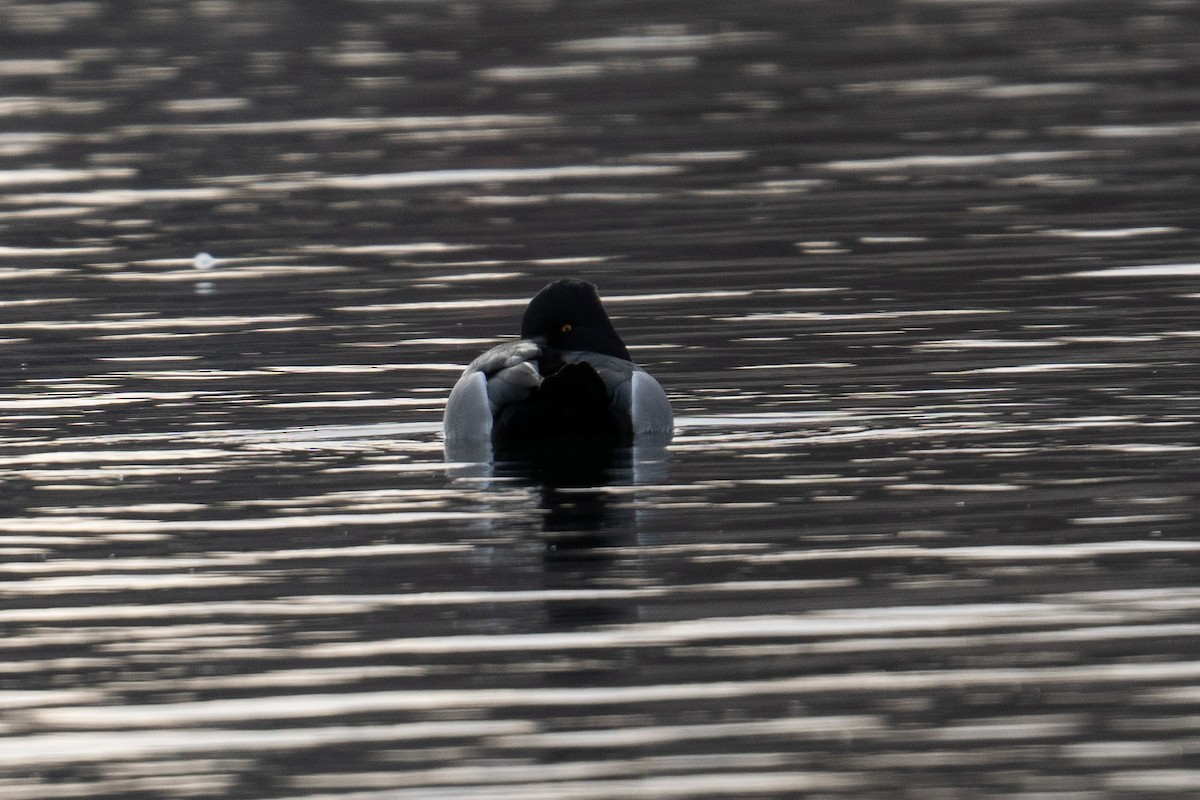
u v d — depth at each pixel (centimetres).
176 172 2598
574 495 1211
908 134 2727
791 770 812
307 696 902
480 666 929
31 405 1508
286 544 1129
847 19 3816
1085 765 809
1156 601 989
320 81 3244
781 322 1741
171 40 3688
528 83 3184
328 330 1762
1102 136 2662
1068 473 1234
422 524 1157
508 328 1753
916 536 1107
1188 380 1477
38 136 2870
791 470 1255
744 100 3009
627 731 851
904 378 1519
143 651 964
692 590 1025
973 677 899
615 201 2353
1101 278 1875
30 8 4125
